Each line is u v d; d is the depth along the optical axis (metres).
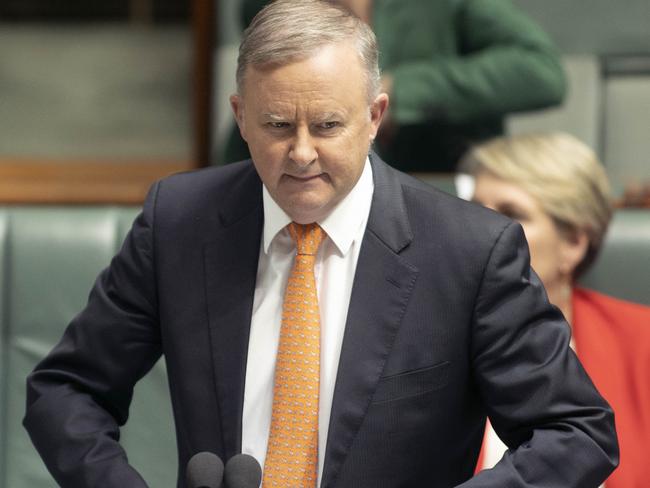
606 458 5.48
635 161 13.19
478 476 5.38
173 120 26.16
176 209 6.03
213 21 12.79
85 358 5.97
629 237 8.68
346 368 5.58
